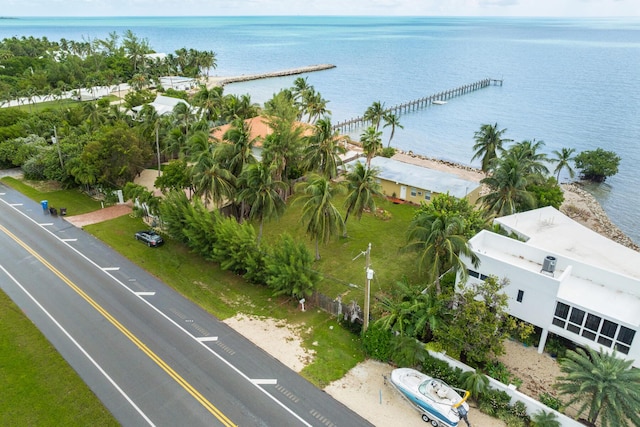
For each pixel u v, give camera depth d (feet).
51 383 86.12
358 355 96.32
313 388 86.58
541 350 97.30
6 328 101.55
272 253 113.39
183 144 192.54
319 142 164.25
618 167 260.62
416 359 91.86
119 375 88.38
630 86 496.64
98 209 172.24
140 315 107.45
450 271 118.93
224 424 77.71
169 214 134.92
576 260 100.01
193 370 90.12
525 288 96.17
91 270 127.34
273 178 159.94
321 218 124.36
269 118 184.14
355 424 78.79
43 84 383.86
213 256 123.03
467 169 241.35
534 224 128.88
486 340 85.92
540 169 165.07
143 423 77.61
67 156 190.08
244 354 95.20
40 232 151.33
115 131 179.42
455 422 76.23
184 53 519.19
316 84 515.91
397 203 182.29
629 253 113.09
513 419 80.53
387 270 130.41
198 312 109.29
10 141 214.48
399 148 290.56
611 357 75.36
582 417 79.97
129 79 460.14
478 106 415.03
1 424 76.89
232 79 517.14
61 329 101.81
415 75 583.58
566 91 476.95
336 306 108.27
